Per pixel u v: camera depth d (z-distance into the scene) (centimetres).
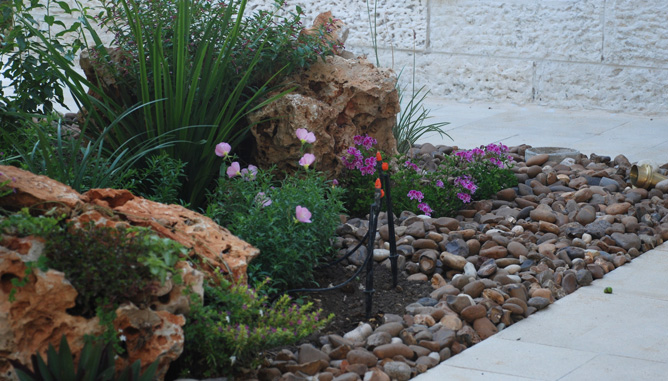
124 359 292
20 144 474
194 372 326
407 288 434
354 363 343
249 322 337
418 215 523
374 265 459
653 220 541
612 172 650
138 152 461
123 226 311
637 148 759
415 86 1081
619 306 415
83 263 288
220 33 532
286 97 521
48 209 326
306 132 474
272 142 529
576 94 971
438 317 390
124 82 518
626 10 918
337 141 554
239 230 404
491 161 586
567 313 408
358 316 400
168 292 304
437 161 675
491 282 421
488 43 1017
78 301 288
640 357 356
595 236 507
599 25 938
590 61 953
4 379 279
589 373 340
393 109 579
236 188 442
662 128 854
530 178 625
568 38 961
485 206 554
